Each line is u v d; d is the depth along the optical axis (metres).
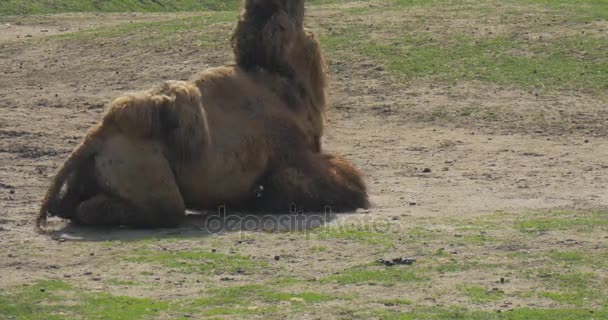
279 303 25.61
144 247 30.89
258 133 35.84
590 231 33.06
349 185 37.44
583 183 43.69
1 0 119.00
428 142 53.09
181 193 34.59
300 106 37.59
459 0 83.06
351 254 30.28
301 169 36.50
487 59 67.44
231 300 25.78
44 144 49.56
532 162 48.38
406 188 42.47
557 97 60.97
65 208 33.94
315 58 38.44
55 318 24.19
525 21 74.62
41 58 75.19
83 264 29.08
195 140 34.03
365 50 69.81
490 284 27.33
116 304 25.31
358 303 25.66
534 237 32.25
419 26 74.50
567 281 27.53
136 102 33.50
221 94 35.81
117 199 33.44
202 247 30.98
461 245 31.20
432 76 65.12
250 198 36.06
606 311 25.16
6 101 61.94
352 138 54.00
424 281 27.53
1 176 43.47
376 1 86.88
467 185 43.22
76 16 104.06
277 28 37.25
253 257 29.88
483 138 54.00
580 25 73.19
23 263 29.12
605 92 61.59
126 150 33.34
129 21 97.62
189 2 139.50
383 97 62.12
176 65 70.38
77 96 63.56
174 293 26.42
